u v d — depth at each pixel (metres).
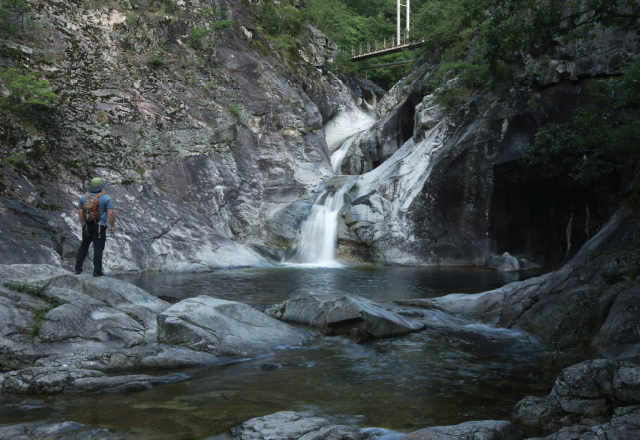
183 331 7.62
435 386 6.21
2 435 4.63
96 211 8.85
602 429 4.18
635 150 11.48
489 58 9.86
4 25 20.30
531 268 19.67
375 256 21.88
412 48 39.09
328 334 9.02
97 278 8.76
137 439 4.59
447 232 21.25
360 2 56.72
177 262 18.58
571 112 18.53
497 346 8.23
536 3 9.32
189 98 24.33
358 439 4.50
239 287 14.29
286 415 4.96
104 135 20.70
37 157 18.03
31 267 9.11
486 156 20.56
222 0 29.56
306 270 19.11
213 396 5.83
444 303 11.28
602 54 17.53
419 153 23.03
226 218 22.77
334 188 24.89
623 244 9.51
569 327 8.33
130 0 25.48
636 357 5.62
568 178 18.17
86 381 6.07
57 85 20.67
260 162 25.05
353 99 39.72
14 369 6.94
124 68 23.22
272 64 31.00
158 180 21.25
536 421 4.97
